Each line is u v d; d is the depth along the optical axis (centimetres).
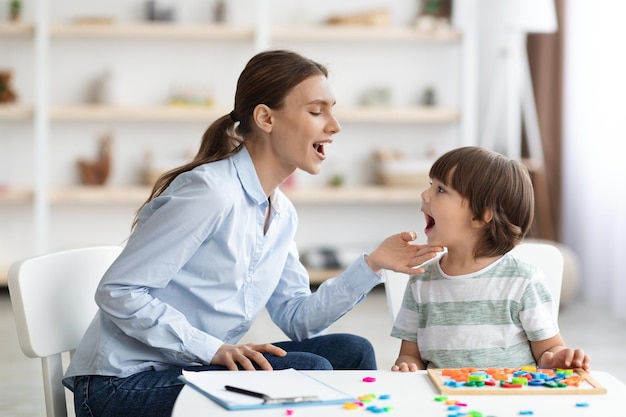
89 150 631
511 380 168
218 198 202
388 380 170
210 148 220
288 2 643
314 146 212
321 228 655
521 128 645
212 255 208
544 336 209
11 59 619
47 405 206
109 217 639
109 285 198
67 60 625
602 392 161
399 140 657
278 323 235
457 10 625
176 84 634
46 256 207
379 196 621
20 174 624
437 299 218
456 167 215
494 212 213
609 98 568
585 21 601
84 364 208
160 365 208
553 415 149
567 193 624
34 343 200
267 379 168
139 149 636
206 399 157
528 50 631
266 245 219
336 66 648
